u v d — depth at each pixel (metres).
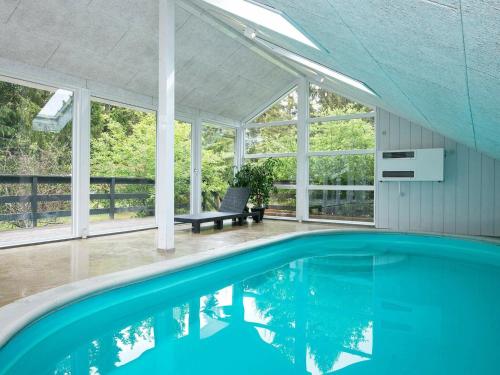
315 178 8.82
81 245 5.39
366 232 7.21
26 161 5.36
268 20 4.04
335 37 2.89
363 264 5.36
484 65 1.97
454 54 2.02
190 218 6.64
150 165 7.43
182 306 3.62
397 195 7.80
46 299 2.87
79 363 2.41
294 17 3.03
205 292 4.09
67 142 5.86
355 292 3.98
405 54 2.45
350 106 8.37
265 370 2.28
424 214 7.56
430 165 7.29
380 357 2.45
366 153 8.19
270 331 2.93
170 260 4.32
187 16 5.97
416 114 5.71
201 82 7.60
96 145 6.51
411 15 1.71
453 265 5.30
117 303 3.49
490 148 5.50
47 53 5.27
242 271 5.15
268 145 9.52
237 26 6.04
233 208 8.00
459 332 2.88
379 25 2.06
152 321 3.21
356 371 2.26
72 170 5.92
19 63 5.14
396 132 7.78
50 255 4.64
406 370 2.27
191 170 8.52
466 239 6.33
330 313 3.33
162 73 5.06
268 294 3.94
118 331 2.99
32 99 5.41
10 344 2.34
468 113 3.64
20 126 5.29
